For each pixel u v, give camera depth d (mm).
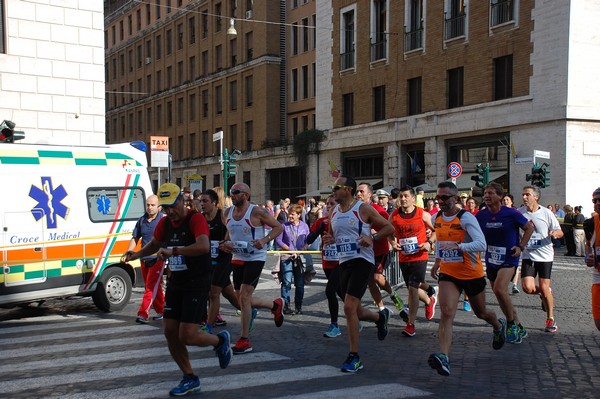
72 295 10961
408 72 31625
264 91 44625
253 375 6633
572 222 22188
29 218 10406
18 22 17875
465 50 28547
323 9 37500
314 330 9391
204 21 52344
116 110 67188
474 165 28594
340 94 36281
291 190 42094
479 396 5914
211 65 51031
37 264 10438
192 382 5953
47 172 10742
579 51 24375
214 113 50781
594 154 24828
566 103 24266
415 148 31828
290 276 10891
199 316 5859
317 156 38094
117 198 11688
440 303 6730
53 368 7090
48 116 18359
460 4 29078
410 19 31781
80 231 11039
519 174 26062
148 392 6031
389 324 9805
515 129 26375
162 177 58406
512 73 26656
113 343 8477
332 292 8836
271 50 44688
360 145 34500
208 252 5852
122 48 65750
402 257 9047
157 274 10211
